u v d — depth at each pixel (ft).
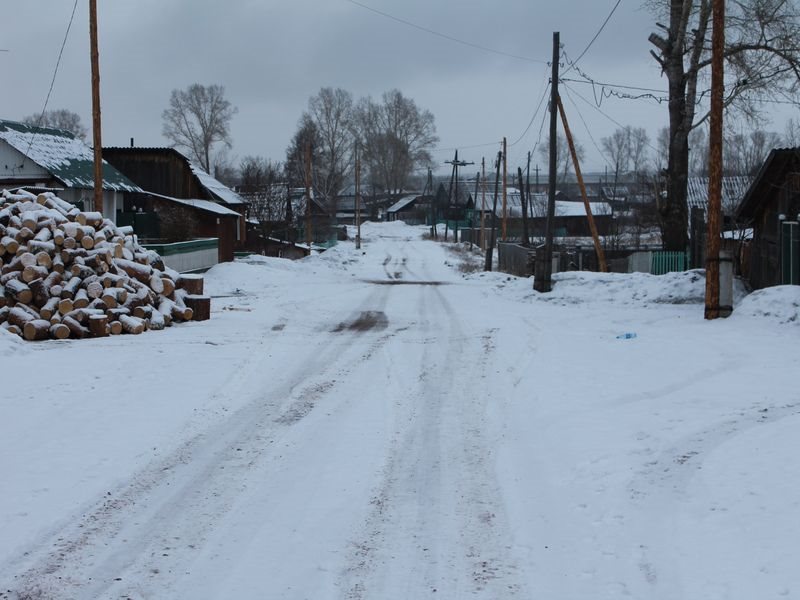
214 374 42.06
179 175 140.15
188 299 65.72
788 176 68.23
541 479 25.44
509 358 46.70
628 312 68.54
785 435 27.25
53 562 19.60
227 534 21.36
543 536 20.95
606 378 39.73
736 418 30.45
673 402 33.86
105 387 38.91
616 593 17.58
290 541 20.88
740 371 39.45
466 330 59.93
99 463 27.37
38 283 55.06
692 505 22.08
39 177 102.58
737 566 18.28
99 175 79.61
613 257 123.85
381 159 416.05
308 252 191.93
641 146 469.98
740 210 79.41
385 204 443.32
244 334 57.41
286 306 78.48
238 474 26.32
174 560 19.75
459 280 124.98
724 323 56.13
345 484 25.26
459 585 18.26
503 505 23.30
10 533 21.34
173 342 53.11
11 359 46.03
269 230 204.13
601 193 321.52
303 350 50.08
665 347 47.93
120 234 63.21
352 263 174.91
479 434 30.83
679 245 99.50
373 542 20.79
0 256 56.54
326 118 356.59
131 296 59.00
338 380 40.93
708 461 25.40
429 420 32.91
